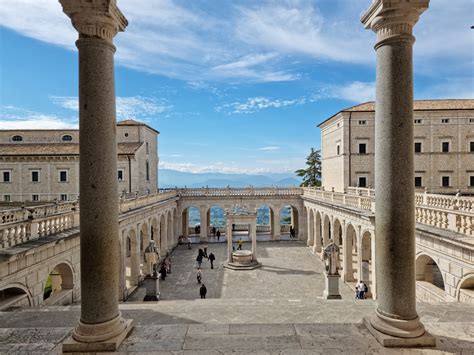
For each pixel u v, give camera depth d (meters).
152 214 32.38
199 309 9.81
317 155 69.69
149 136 49.84
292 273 30.00
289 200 47.09
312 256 37.03
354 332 6.78
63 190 43.28
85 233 6.32
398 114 6.46
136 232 27.02
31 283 13.13
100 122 6.35
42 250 13.85
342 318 8.75
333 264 20.09
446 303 9.66
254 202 47.03
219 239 47.97
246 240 46.94
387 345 6.11
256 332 6.84
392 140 6.50
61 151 43.84
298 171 70.50
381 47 6.66
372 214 21.42
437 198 16.84
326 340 6.42
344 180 44.00
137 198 27.92
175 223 45.53
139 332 6.90
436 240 14.63
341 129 44.97
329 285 20.05
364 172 44.03
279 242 45.53
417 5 6.23
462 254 12.87
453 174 43.84
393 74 6.48
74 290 16.78
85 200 6.31
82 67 6.32
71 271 16.58
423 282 16.89
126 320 7.20
